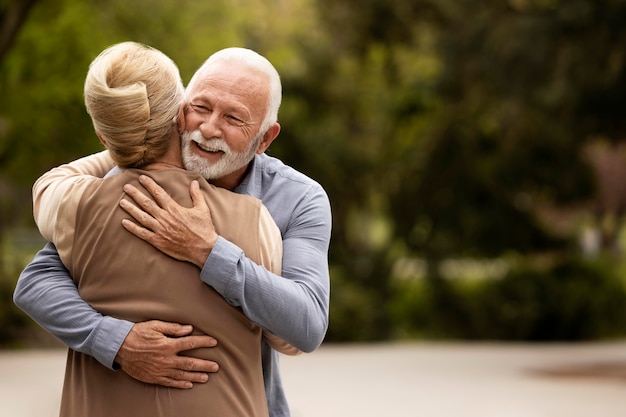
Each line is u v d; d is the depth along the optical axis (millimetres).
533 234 29688
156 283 3207
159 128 3342
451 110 28391
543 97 21766
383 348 25547
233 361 3258
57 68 21641
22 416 11570
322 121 30906
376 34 28328
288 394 14836
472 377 17859
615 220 38906
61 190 3346
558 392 15633
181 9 22609
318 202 3531
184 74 22469
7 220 28875
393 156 31141
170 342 3156
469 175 28719
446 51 24625
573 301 29391
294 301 3242
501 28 23188
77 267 3277
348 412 12805
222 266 3188
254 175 3549
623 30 20125
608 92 20953
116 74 3283
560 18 20453
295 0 30281
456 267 31797
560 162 27484
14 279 24797
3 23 20672
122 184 3301
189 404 3166
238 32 26281
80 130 22531
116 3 22094
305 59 29938
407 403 13930
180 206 3266
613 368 19844
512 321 29484
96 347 3154
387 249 30453
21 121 22469
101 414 3184
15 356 20266
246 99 3352
